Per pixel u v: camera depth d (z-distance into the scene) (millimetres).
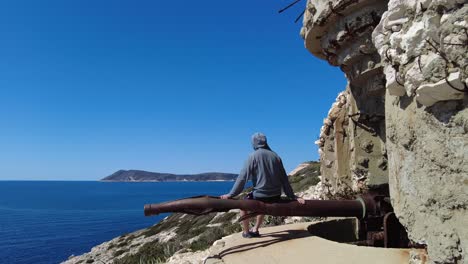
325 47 6488
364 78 6238
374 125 6723
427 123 3477
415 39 3424
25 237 67250
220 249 5461
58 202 163000
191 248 14352
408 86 3545
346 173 7445
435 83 3250
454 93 3158
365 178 6672
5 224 87312
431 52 3340
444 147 3316
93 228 77500
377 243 5961
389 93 3957
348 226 7070
